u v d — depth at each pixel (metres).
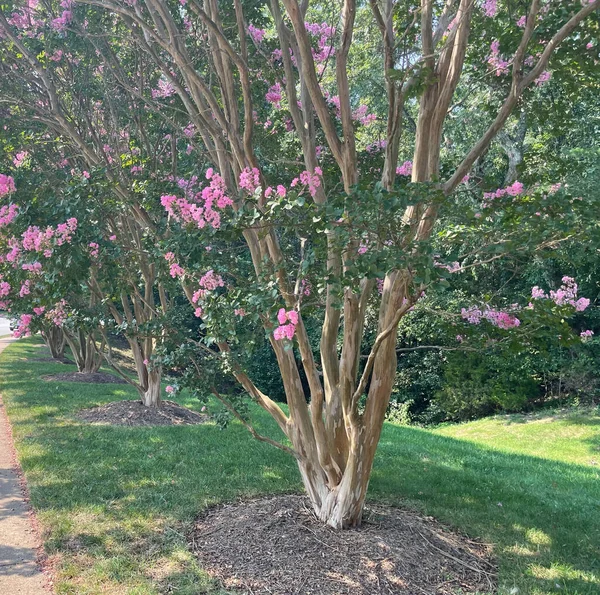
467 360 13.92
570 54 3.93
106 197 4.66
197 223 3.21
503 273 12.20
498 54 4.26
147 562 3.42
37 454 5.53
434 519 4.42
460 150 11.88
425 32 3.38
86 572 3.28
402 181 4.69
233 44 5.49
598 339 12.95
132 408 7.80
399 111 3.55
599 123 10.80
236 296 3.22
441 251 3.34
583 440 10.63
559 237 2.77
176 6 5.71
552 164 4.79
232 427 7.18
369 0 3.51
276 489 4.80
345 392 3.72
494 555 3.87
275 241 3.79
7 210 4.09
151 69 6.72
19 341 18.94
